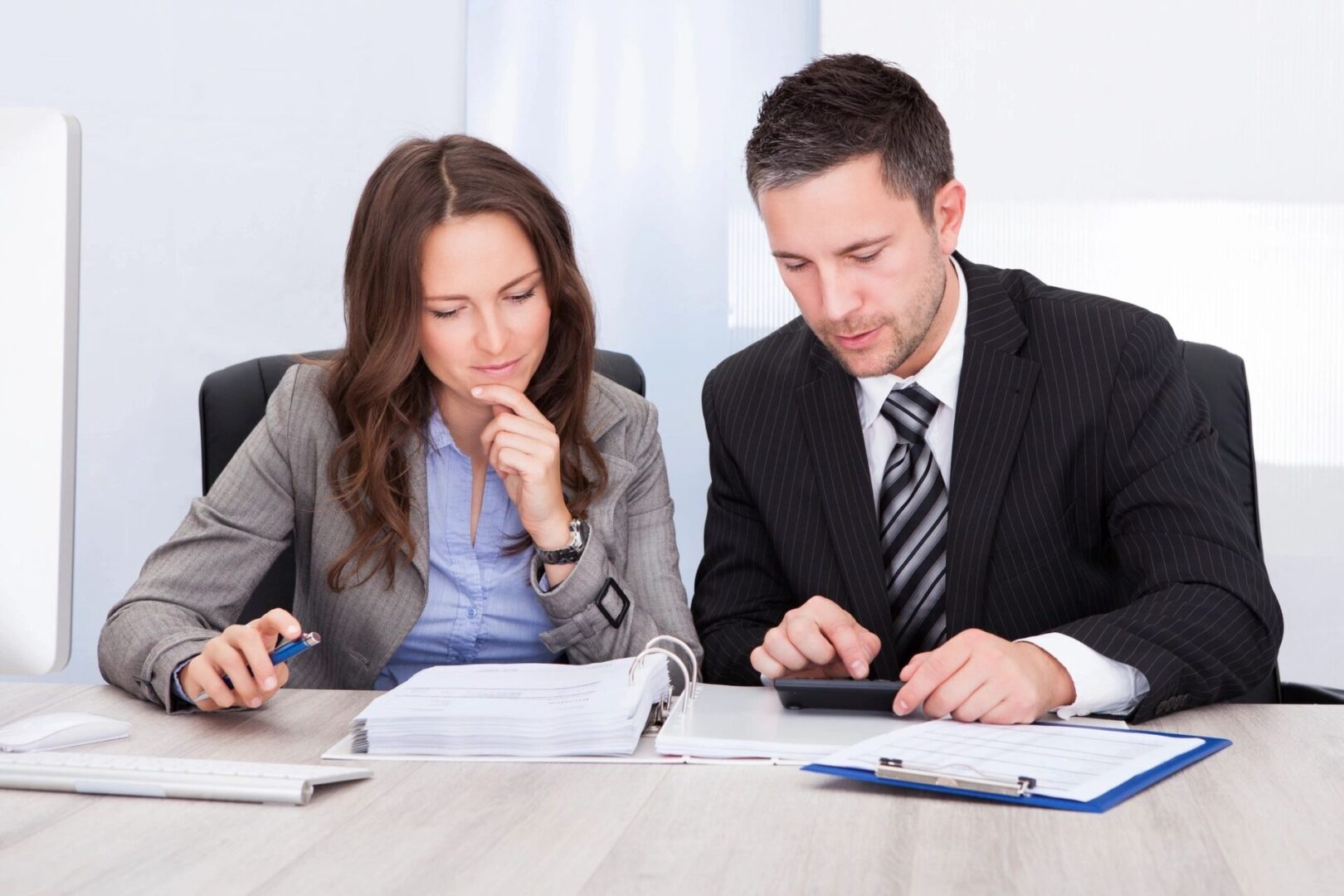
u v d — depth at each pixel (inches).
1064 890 31.5
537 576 62.1
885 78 56.8
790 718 47.6
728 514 68.6
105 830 36.5
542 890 31.6
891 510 64.8
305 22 110.4
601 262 111.7
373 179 62.5
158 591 59.2
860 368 59.2
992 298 65.5
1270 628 54.2
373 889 31.7
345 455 63.9
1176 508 58.4
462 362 60.8
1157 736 44.8
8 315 40.1
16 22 110.0
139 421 111.7
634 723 44.0
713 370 72.2
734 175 110.3
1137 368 62.2
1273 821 36.6
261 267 111.6
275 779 39.1
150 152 110.7
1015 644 49.0
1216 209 105.5
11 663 40.9
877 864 33.3
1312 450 105.6
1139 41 105.4
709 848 34.6
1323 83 103.9
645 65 110.7
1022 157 107.0
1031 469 62.2
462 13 110.1
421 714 44.2
